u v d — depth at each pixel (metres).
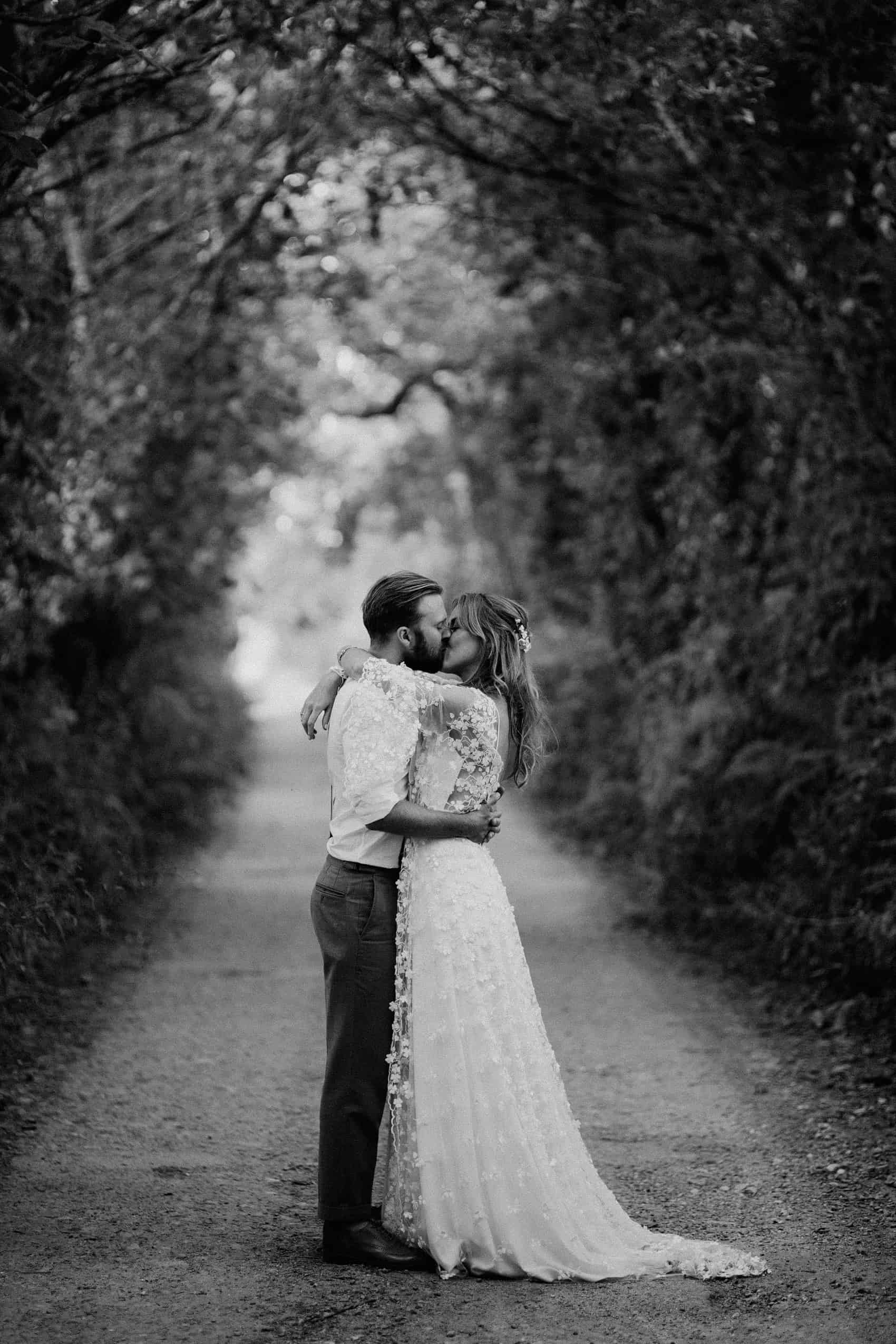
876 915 6.82
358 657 4.40
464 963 4.14
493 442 19.50
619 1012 7.41
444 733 4.24
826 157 7.46
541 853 13.49
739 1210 4.59
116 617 11.20
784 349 8.58
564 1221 4.09
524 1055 4.19
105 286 10.12
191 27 6.69
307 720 4.32
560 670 16.53
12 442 7.63
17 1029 6.62
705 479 10.56
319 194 11.08
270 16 6.78
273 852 13.30
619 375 12.22
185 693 15.20
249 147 10.22
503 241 11.77
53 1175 4.88
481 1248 4.05
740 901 8.61
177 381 11.20
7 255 8.21
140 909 9.89
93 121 8.59
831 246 7.72
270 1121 5.57
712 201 8.52
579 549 15.19
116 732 11.54
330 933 4.21
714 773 9.41
